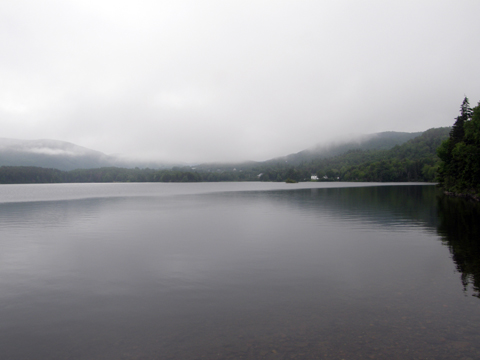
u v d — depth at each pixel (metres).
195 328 7.65
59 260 14.05
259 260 13.78
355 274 11.62
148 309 8.77
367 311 8.41
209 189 119.94
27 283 11.05
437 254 14.42
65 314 8.53
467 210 32.78
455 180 59.00
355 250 15.51
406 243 17.02
